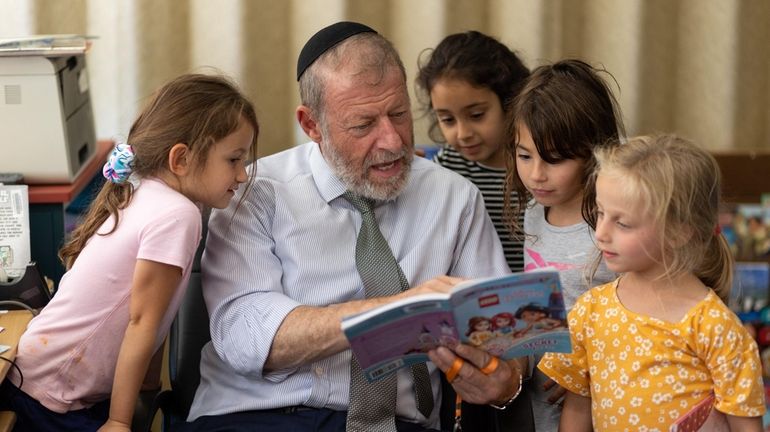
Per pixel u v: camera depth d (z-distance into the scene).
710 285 1.83
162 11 3.09
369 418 1.98
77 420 1.99
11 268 2.22
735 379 1.68
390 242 2.13
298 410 2.02
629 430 1.75
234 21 3.13
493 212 2.61
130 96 3.13
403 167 2.05
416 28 3.26
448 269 2.17
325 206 2.12
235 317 2.03
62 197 2.43
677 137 1.79
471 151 2.63
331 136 2.04
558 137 2.04
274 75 3.24
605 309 1.82
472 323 1.67
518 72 2.63
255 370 1.99
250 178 2.14
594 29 3.37
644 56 3.37
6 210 2.26
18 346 1.98
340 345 1.90
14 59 2.40
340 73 2.01
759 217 3.04
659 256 1.72
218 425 2.00
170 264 1.90
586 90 2.09
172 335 2.20
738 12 3.35
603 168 1.76
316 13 3.19
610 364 1.79
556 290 1.63
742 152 3.09
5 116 2.43
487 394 1.83
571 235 2.13
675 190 1.68
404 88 2.05
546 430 2.09
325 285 2.08
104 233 1.99
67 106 2.52
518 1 3.24
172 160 1.97
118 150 2.01
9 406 1.97
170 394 2.16
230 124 1.98
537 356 2.11
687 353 1.72
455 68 2.56
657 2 3.35
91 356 1.97
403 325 1.66
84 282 1.96
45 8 3.06
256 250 2.08
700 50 3.41
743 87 3.44
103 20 3.14
